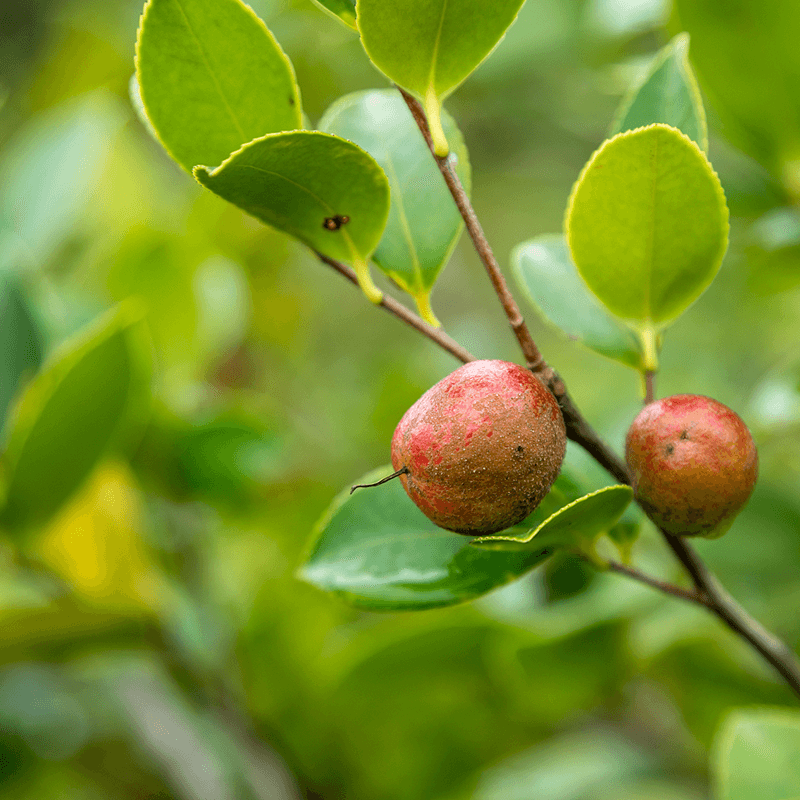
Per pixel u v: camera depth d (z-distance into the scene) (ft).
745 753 2.09
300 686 2.83
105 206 3.54
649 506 1.95
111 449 2.39
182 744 3.01
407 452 1.90
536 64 3.50
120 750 3.04
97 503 2.52
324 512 3.09
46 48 4.66
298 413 3.91
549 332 4.80
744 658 2.48
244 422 2.73
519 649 2.47
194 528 2.98
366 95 2.14
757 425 2.42
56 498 2.40
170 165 4.13
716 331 3.83
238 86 1.98
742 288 2.99
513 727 2.73
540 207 5.16
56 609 2.44
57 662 2.56
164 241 2.99
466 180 2.07
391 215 2.07
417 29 1.92
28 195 3.00
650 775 2.77
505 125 4.32
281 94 1.98
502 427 1.88
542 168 4.59
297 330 3.88
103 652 2.66
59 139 3.06
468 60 1.94
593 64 3.08
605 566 2.01
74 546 2.50
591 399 3.84
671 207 1.97
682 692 2.56
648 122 2.12
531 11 3.47
